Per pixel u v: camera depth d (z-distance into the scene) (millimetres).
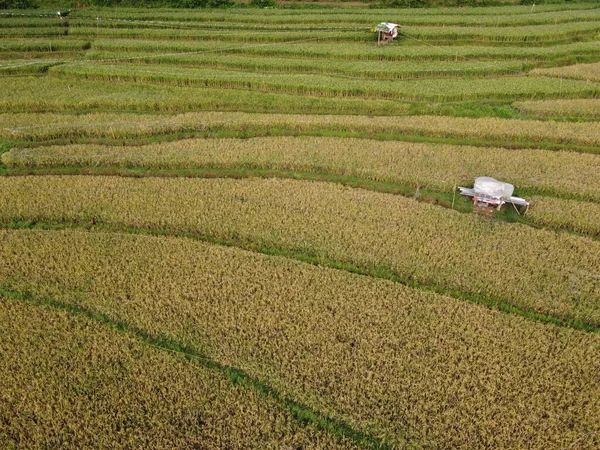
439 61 39844
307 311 17922
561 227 22750
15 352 16516
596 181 25156
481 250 20844
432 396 15148
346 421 14656
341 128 30969
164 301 18484
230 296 18609
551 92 34562
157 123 30453
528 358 16328
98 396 15258
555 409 14820
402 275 20031
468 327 17312
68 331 17312
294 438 14070
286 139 29406
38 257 20531
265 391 15570
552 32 44312
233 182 25453
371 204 23719
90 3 53188
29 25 46375
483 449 13812
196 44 42781
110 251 20891
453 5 54312
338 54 40562
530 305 18578
